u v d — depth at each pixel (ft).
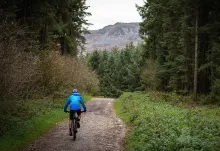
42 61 70.85
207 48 92.17
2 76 37.93
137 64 243.60
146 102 78.13
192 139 27.14
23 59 48.83
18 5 71.05
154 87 129.70
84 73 139.74
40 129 40.34
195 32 85.56
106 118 60.49
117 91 271.49
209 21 90.79
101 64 298.97
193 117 44.70
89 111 75.20
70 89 92.73
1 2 58.70
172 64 103.09
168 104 74.02
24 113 45.91
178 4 91.66
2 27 42.01
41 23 78.38
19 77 42.91
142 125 41.68
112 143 35.37
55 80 75.20
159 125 37.68
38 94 65.82
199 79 94.53
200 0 84.02
